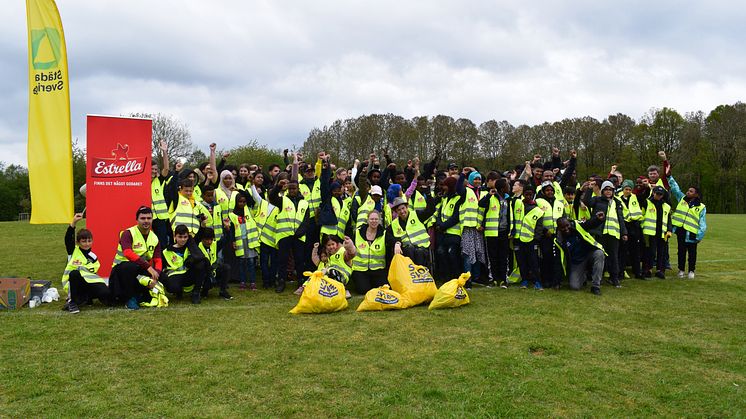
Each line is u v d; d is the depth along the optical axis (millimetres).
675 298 8742
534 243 9516
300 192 9906
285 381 4980
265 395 4672
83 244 7957
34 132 9375
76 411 4316
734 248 16922
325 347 5980
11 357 5574
